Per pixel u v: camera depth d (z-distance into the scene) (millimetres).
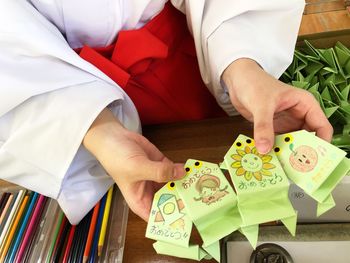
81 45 643
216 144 651
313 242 465
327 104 611
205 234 378
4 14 476
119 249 564
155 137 697
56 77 519
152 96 685
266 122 411
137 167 423
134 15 597
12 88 488
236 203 382
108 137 488
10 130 532
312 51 694
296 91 445
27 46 500
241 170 392
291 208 369
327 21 722
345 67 686
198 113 741
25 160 533
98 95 525
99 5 557
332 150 377
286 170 389
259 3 569
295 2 582
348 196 421
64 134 503
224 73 553
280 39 599
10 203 685
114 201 639
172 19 655
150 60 627
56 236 609
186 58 708
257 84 466
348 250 455
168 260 529
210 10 600
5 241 624
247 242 467
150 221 396
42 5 557
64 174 533
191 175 413
